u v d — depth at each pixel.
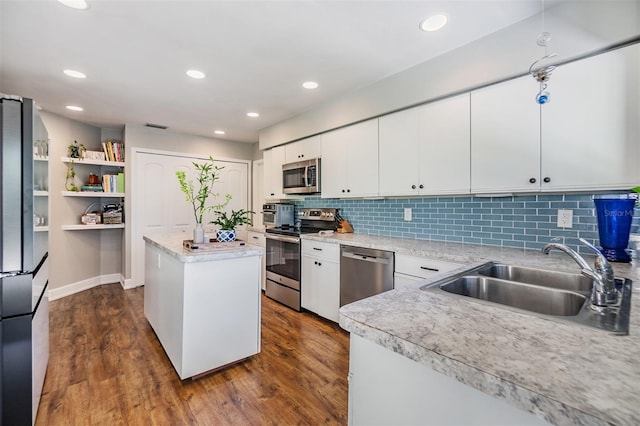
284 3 1.66
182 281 1.94
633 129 1.52
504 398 0.53
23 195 1.50
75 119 3.89
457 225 2.53
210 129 4.39
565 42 1.67
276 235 3.65
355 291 2.67
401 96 2.50
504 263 1.66
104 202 4.29
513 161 1.91
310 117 3.46
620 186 1.55
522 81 1.87
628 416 0.43
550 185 1.77
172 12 1.73
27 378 1.51
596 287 0.96
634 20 1.48
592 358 0.60
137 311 3.28
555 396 0.48
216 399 1.80
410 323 0.78
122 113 3.63
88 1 1.63
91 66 2.40
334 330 2.81
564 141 1.71
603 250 1.66
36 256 1.63
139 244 4.22
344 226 3.40
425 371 0.71
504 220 2.26
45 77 2.60
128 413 1.68
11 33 1.94
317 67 2.43
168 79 2.65
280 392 1.88
